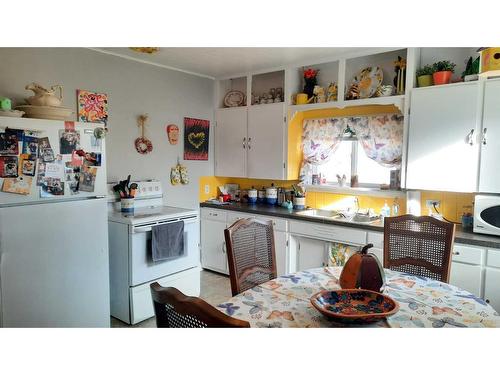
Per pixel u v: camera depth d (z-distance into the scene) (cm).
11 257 214
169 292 103
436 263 208
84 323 251
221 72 409
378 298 148
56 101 257
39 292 227
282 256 359
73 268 243
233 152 425
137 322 297
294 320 143
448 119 275
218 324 93
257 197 430
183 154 405
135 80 352
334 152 373
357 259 163
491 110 257
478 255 251
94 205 252
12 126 213
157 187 367
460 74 298
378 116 342
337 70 368
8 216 212
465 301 162
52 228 231
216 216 412
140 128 358
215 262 418
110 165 335
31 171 221
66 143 236
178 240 320
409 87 298
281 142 383
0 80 266
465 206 299
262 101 404
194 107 414
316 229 333
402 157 305
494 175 259
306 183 393
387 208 332
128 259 291
